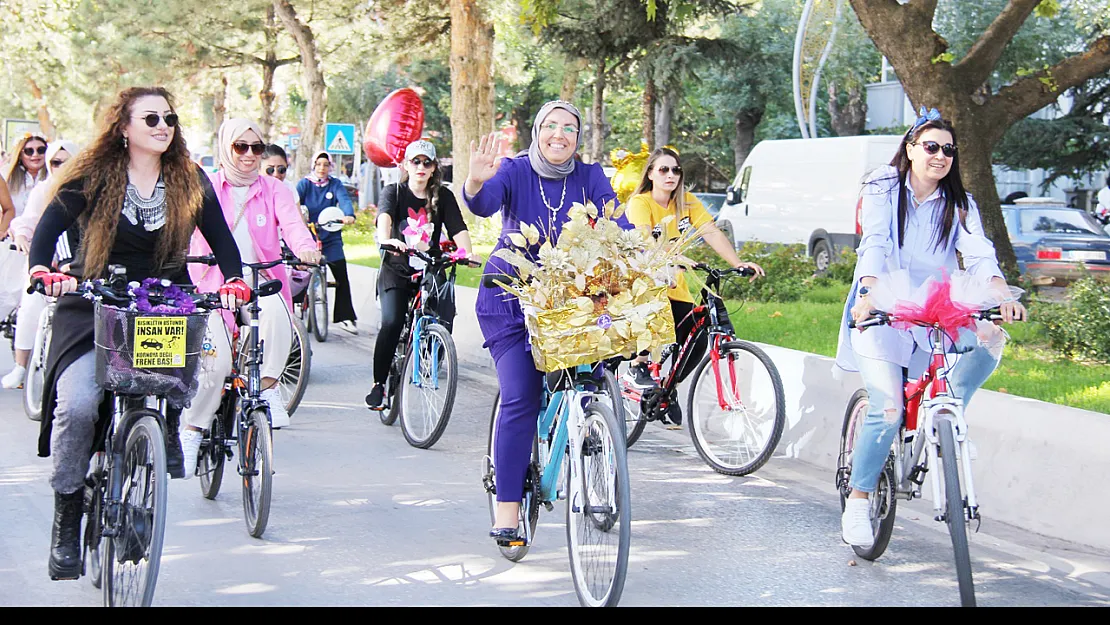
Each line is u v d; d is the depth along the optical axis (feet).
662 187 23.30
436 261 25.23
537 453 16.42
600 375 15.93
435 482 22.22
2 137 96.78
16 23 127.24
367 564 17.10
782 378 25.00
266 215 22.63
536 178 16.43
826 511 20.39
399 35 99.35
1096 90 90.53
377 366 26.58
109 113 14.37
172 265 14.96
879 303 14.79
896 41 41.32
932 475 14.43
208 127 178.09
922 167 15.60
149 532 13.74
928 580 16.56
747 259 47.55
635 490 21.76
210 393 18.90
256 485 18.38
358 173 156.46
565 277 14.55
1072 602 15.65
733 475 22.90
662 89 80.64
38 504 20.11
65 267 14.92
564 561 17.34
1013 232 61.52
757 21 117.29
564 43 80.84
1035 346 33.71
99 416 15.01
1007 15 40.40
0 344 38.01
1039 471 19.12
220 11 102.17
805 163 69.41
